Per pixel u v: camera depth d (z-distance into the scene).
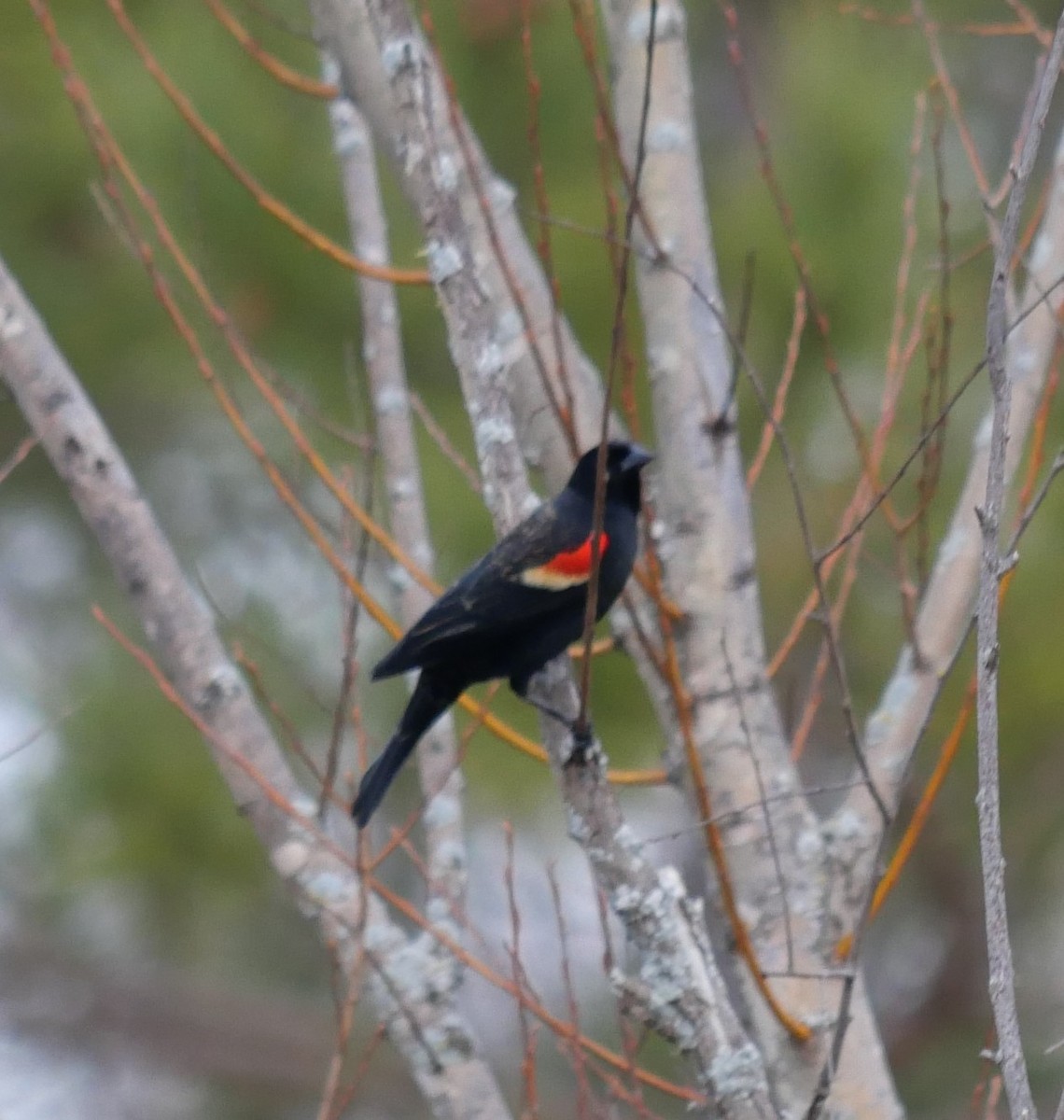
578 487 7.86
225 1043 16.77
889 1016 16.61
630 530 7.84
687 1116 13.80
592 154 13.34
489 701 7.85
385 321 8.57
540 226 7.19
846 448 13.39
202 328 13.27
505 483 6.87
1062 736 14.29
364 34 7.82
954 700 13.72
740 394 13.09
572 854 15.58
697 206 8.20
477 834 15.12
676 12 8.28
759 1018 7.44
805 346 13.25
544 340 8.06
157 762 14.16
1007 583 7.06
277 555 15.08
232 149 12.80
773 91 15.41
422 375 13.63
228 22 8.09
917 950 16.80
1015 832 14.83
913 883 16.17
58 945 16.77
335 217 13.03
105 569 16.41
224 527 15.58
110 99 13.01
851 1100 7.28
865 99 13.61
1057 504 13.45
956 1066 16.20
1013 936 15.78
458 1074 7.41
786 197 13.54
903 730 7.85
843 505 13.17
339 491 7.28
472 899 15.58
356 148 8.79
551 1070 15.42
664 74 8.23
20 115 13.34
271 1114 17.41
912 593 8.23
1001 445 5.46
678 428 7.98
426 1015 7.46
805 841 7.62
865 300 13.16
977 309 13.48
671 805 14.92
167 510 15.70
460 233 6.96
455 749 8.51
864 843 7.72
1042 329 8.20
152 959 16.97
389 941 7.57
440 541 12.30
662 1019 6.25
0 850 15.12
